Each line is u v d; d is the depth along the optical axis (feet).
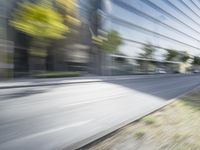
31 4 70.28
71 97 48.01
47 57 88.17
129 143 22.11
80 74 96.43
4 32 68.54
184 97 57.36
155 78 131.64
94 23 108.37
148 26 160.66
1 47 67.10
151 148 21.02
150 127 27.94
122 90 65.31
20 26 67.46
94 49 108.99
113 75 117.08
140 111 37.47
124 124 28.43
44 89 56.39
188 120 32.50
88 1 103.50
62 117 31.07
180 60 237.45
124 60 127.85
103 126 27.58
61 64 94.32
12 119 28.09
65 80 75.97
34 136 22.81
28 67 80.28
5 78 67.77
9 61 69.72
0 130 23.72
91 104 42.01
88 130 25.79
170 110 39.55
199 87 91.71
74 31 93.76
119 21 124.06
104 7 110.93
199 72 298.76
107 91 61.21
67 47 94.89
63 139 22.50
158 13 178.91
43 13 67.97
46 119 29.40
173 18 215.92
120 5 125.29
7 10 69.15
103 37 109.09
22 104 37.32
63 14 82.79
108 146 21.17
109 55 113.39
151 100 50.34
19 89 53.42
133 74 137.39
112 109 38.55
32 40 78.07
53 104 39.50
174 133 25.73
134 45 139.74
